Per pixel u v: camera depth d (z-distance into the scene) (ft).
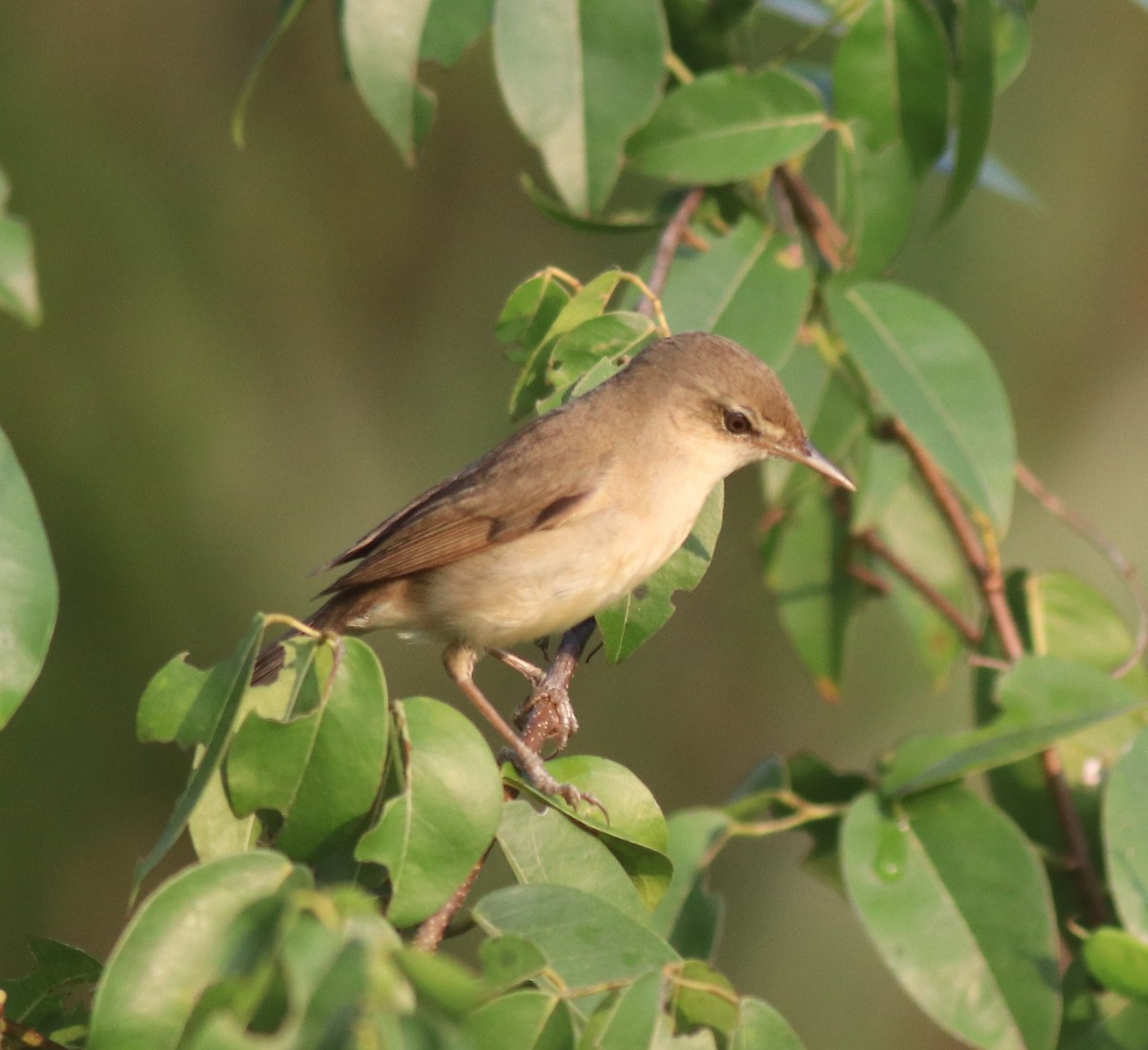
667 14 34.83
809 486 39.01
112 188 52.80
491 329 56.34
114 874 52.11
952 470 30.73
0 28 52.70
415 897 20.43
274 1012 15.83
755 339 31.71
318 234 55.83
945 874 27.89
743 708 55.62
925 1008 27.02
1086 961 25.12
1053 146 54.49
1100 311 54.03
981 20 31.07
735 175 31.65
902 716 53.36
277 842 21.38
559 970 19.62
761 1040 19.67
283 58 55.72
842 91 31.78
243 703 20.77
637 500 29.32
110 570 50.96
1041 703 29.27
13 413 50.44
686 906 31.24
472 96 56.39
